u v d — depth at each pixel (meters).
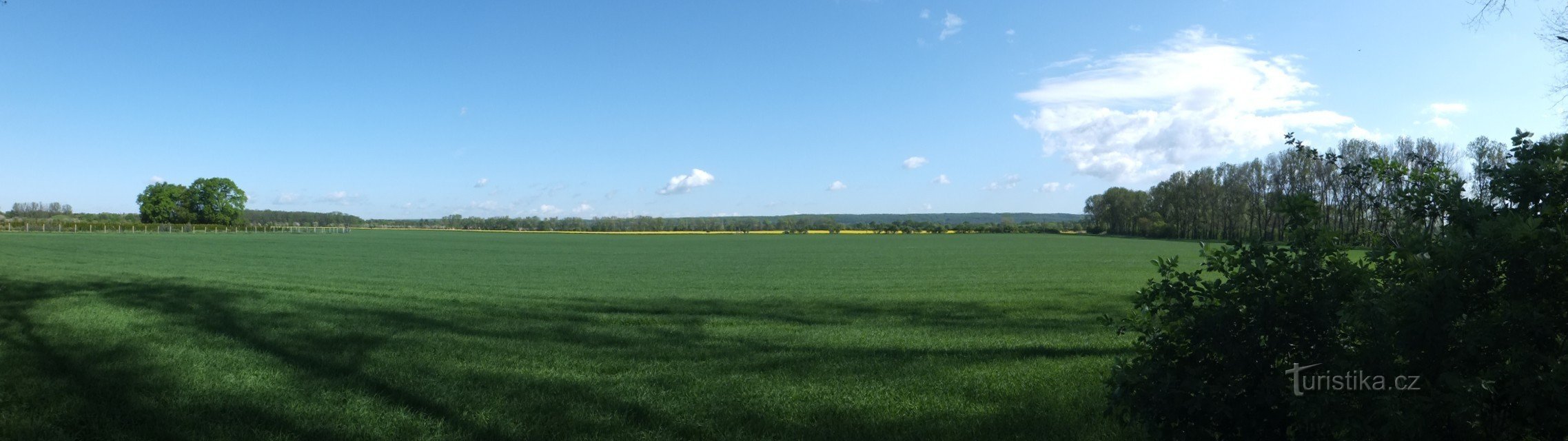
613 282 27.27
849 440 6.10
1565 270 2.88
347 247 60.81
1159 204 119.19
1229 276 3.80
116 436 5.96
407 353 9.96
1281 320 3.54
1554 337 2.91
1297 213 3.76
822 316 15.34
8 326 11.80
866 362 9.50
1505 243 2.82
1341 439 3.32
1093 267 37.59
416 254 49.88
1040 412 6.78
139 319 12.92
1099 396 7.36
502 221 174.75
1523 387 2.81
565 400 7.31
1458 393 2.80
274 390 7.57
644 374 8.70
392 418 6.60
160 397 7.16
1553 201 3.03
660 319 14.61
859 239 104.62
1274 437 3.69
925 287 24.62
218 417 6.54
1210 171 98.62
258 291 19.09
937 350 10.56
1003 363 9.35
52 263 30.09
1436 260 2.95
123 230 100.12
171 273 26.39
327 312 14.91
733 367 9.20
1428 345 2.97
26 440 5.79
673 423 6.54
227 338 11.03
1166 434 3.80
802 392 7.75
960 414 6.83
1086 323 14.01
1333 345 3.40
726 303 18.33
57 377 7.88
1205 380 3.68
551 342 11.22
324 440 5.98
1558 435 2.88
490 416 6.68
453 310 15.93
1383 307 2.98
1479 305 2.99
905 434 6.21
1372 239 3.63
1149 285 4.03
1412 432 2.86
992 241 92.69
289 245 61.81
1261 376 3.61
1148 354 4.01
